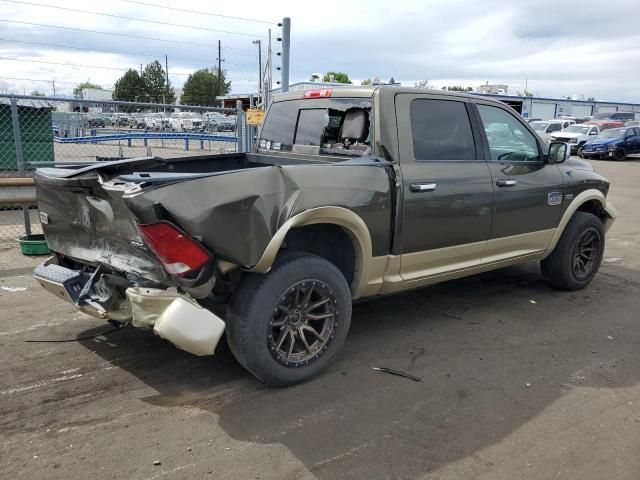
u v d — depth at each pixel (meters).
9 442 2.96
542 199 5.11
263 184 3.27
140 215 2.92
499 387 3.70
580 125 30.78
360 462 2.86
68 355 4.03
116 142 15.48
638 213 11.11
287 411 3.33
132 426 3.14
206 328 3.13
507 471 2.81
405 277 4.24
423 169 4.14
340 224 3.68
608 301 5.56
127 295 3.22
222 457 2.88
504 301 5.49
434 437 3.10
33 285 5.59
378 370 3.91
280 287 3.39
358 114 4.18
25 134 10.98
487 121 4.76
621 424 3.28
